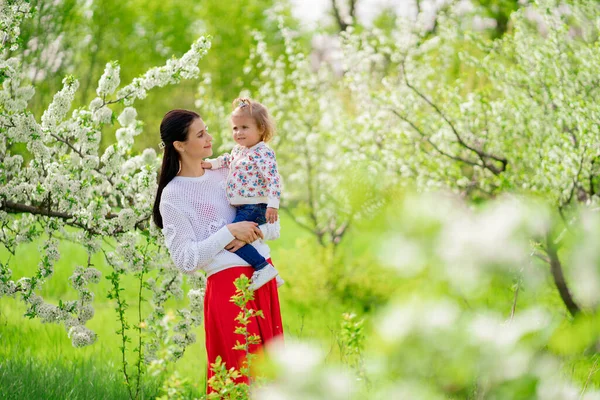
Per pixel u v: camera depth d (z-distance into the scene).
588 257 0.83
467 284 0.85
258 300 3.83
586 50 6.55
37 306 4.79
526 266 0.88
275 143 10.38
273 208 4.01
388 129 8.99
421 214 0.84
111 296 4.58
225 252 3.81
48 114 4.80
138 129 4.93
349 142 8.98
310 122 10.46
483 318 0.94
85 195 4.80
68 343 6.80
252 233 3.81
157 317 4.76
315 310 8.73
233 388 2.99
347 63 9.99
